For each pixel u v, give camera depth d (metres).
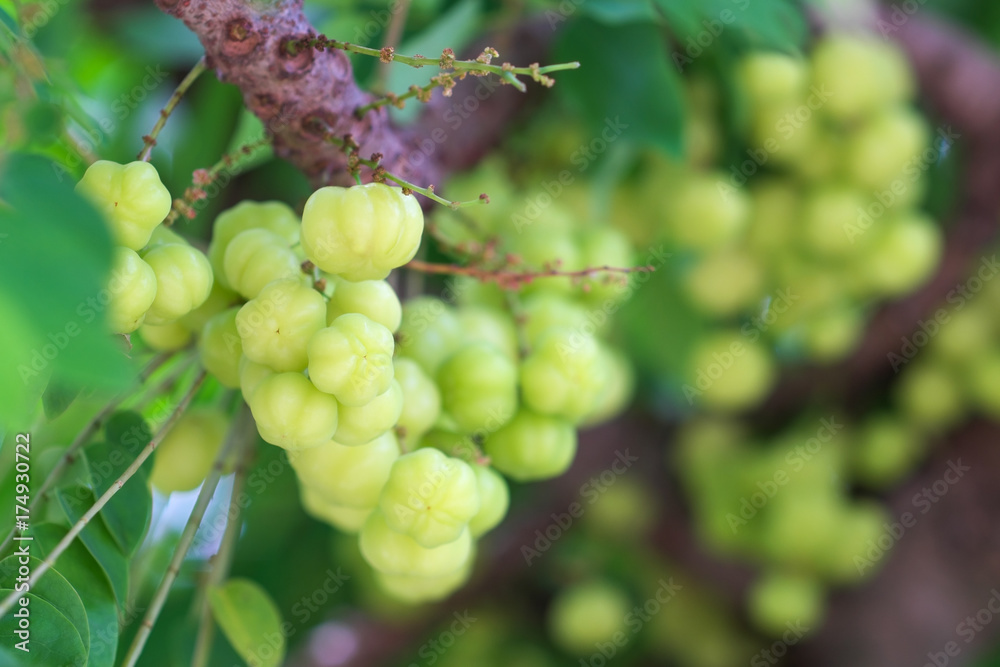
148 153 0.39
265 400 0.39
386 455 0.41
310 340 0.39
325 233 0.38
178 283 0.39
